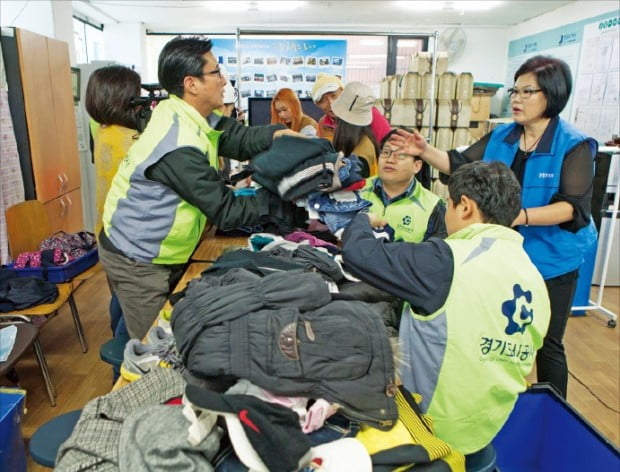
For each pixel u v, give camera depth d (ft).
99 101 7.36
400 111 13.99
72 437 2.70
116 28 22.76
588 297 10.85
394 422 2.78
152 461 2.38
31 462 6.09
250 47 23.81
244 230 6.93
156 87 8.52
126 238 4.88
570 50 18.88
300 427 2.50
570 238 5.63
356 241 3.42
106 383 8.04
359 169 4.59
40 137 10.73
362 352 2.69
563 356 6.02
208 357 2.56
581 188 5.33
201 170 4.35
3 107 9.67
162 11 20.33
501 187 3.47
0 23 13.57
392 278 3.21
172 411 2.73
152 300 5.13
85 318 10.48
